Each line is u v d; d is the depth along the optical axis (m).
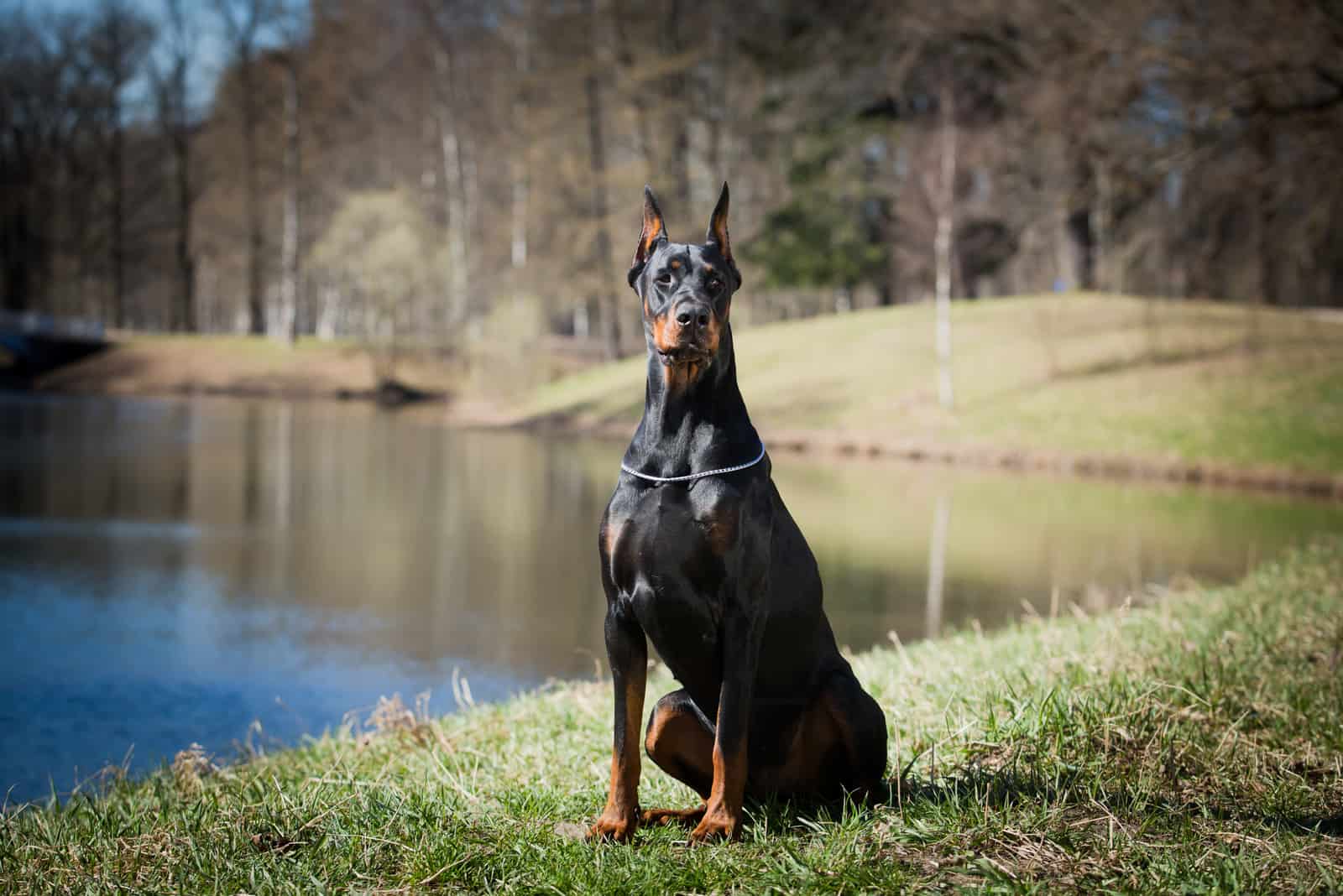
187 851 3.76
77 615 10.55
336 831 3.76
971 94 36.22
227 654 9.31
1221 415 27.66
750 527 3.68
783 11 50.16
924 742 4.93
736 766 3.68
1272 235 19.97
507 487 21.12
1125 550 15.02
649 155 49.41
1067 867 3.35
